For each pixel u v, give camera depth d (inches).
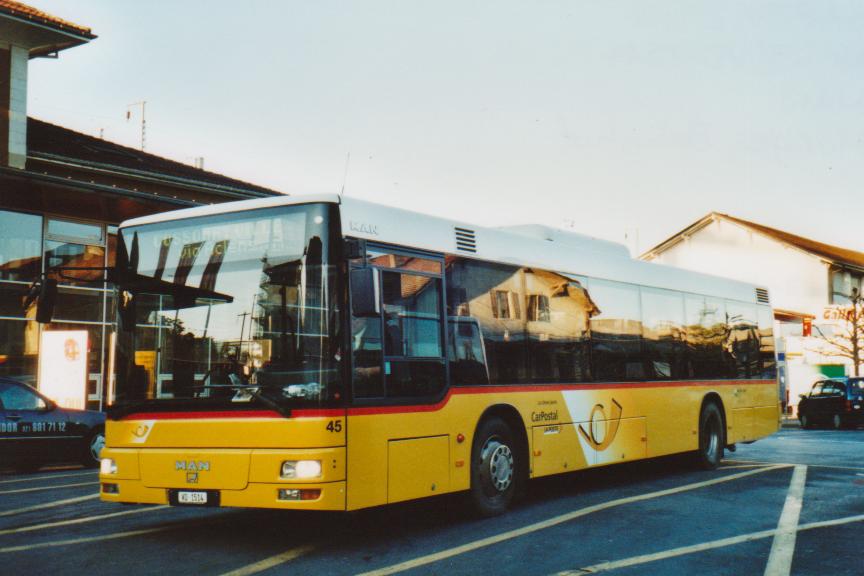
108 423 314.0
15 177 722.2
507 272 385.4
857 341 1660.9
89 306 804.0
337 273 289.7
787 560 279.3
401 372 312.5
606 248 477.4
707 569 266.7
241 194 920.3
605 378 448.1
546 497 426.9
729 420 577.3
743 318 618.2
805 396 1228.5
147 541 314.8
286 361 285.6
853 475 522.9
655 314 505.4
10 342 745.6
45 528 343.3
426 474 319.3
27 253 765.9
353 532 331.9
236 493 283.3
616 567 268.8
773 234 2142.0
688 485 472.1
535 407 389.4
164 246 318.7
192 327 304.3
